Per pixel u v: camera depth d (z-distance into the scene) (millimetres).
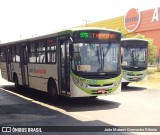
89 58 11648
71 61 11484
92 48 11742
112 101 13422
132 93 16156
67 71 11875
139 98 14242
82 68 11508
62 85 12430
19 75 17797
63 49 12188
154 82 22188
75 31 11484
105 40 12000
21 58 17172
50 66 13289
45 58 13828
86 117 9867
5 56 20359
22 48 16953
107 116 10039
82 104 12688
